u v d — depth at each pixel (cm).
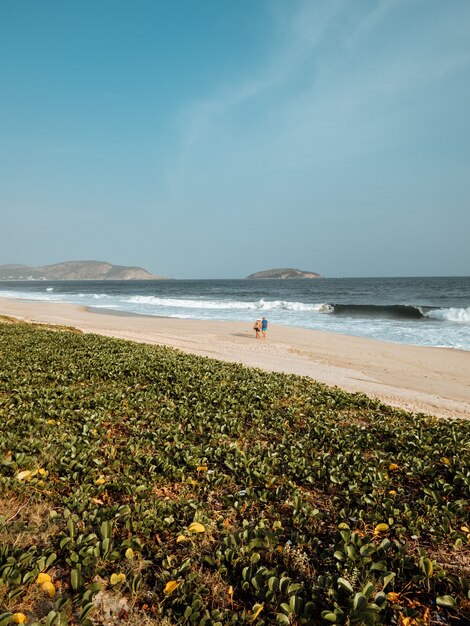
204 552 441
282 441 782
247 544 450
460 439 841
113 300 7838
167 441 747
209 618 344
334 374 1908
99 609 362
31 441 651
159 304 6712
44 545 431
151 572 409
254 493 576
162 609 362
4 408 823
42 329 2355
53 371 1194
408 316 4700
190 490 575
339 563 418
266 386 1212
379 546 446
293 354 2394
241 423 876
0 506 488
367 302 7138
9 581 360
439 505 554
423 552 440
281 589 382
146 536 455
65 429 746
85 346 1688
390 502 546
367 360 2267
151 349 1847
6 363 1221
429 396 1573
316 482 624
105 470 604
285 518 522
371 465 682
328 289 12019
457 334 3256
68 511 480
